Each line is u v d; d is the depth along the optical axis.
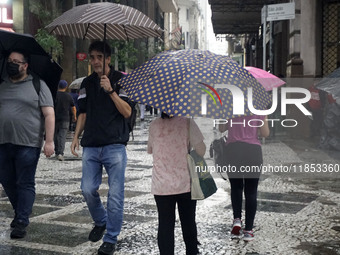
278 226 5.77
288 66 18.02
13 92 5.29
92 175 4.84
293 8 14.98
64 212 6.39
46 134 5.35
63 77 26.62
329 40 17.09
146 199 7.24
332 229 5.64
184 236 4.18
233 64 4.09
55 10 22.92
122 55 30.97
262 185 8.36
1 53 5.33
